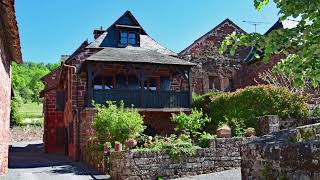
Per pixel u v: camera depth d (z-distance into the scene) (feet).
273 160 18.12
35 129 138.62
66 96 91.20
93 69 70.08
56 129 100.73
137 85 78.38
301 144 16.17
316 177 15.11
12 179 45.80
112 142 56.49
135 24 86.02
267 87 61.98
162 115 74.18
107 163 50.98
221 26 94.02
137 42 85.10
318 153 15.08
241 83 92.48
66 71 86.02
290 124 59.52
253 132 50.19
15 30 37.83
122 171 43.21
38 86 285.64
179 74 80.28
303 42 16.38
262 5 17.85
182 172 44.29
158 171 43.52
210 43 92.32
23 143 124.77
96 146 58.03
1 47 37.88
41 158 79.66
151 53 76.95
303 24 16.37
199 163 45.09
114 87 76.79
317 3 15.31
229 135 47.62
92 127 62.28
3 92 41.01
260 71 86.07
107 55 70.64
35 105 250.78
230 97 65.36
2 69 39.17
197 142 51.26
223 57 92.48
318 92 67.82
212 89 90.94
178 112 72.74
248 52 94.79
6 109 45.42
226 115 65.16
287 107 60.49
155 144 46.75
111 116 57.47
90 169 57.57
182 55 89.71
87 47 79.10
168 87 81.41
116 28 84.23
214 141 46.16
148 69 73.05
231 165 46.39
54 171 55.72
